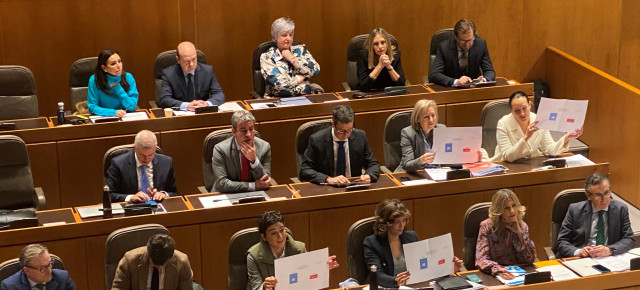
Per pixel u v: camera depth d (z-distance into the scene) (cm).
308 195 697
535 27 1038
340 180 714
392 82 893
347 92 888
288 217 691
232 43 966
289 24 885
